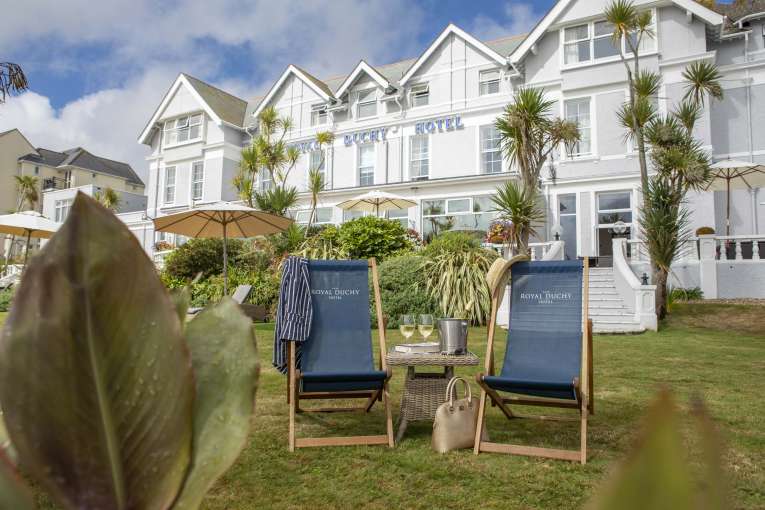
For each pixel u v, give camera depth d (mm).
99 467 440
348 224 12719
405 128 18562
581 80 15164
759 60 14383
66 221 423
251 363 562
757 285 11188
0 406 415
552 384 3125
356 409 4016
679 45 14273
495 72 17484
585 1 15250
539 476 2863
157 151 23891
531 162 10492
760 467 2865
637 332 8672
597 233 14680
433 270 10039
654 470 205
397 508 2475
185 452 463
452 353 3725
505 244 12195
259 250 13875
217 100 23219
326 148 19922
